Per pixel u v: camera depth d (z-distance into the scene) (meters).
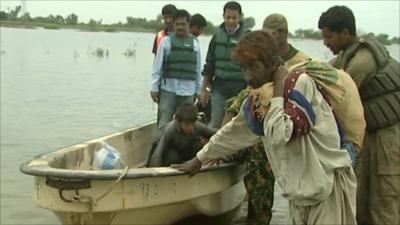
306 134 3.51
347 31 5.10
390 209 5.43
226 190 5.93
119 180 4.74
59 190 4.83
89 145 5.96
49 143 11.09
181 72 7.86
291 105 3.46
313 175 3.53
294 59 5.41
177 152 5.79
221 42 7.42
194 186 5.24
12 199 7.38
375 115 5.32
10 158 9.66
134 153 7.14
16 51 43.19
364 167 5.53
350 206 3.68
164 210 5.16
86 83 23.14
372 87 5.31
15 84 21.61
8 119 13.63
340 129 3.76
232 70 7.34
